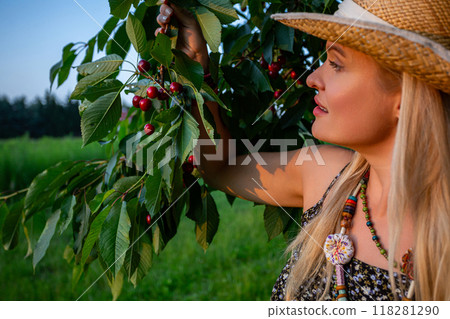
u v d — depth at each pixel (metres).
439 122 0.90
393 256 0.92
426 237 0.90
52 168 1.44
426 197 0.92
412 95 0.90
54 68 1.49
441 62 0.83
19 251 4.79
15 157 8.09
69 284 3.93
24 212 1.54
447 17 0.85
